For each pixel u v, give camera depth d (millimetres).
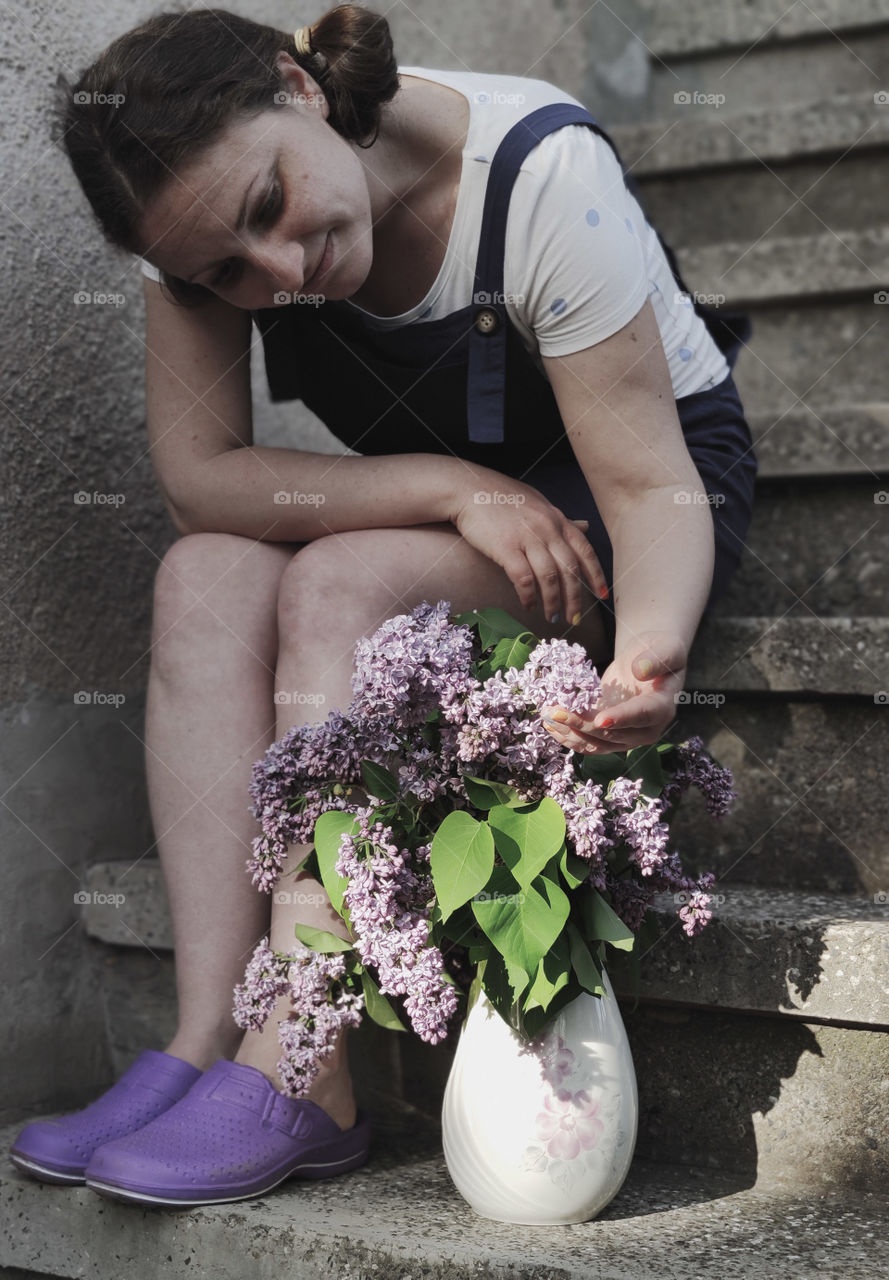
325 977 940
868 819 1160
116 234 994
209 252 956
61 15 1325
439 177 1049
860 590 1393
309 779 933
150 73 923
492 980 895
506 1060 912
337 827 900
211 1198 948
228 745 1080
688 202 2074
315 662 1005
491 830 849
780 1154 1013
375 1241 881
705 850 1227
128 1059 1320
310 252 967
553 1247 867
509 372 1095
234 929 1080
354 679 890
